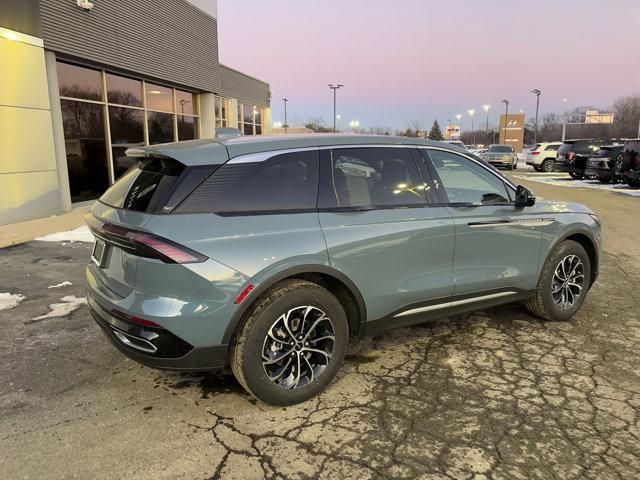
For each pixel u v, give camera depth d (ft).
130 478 7.98
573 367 11.78
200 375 11.51
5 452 8.61
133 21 43.80
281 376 10.03
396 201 11.44
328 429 9.32
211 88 61.77
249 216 9.58
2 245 24.27
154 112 50.90
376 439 9.00
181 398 10.46
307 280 10.52
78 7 36.37
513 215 13.17
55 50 34.24
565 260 14.47
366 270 10.71
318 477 8.01
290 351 9.97
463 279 12.33
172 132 55.36
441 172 12.41
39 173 32.48
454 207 12.23
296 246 9.75
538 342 13.25
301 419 9.66
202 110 62.64
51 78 34.32
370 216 10.85
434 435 9.10
